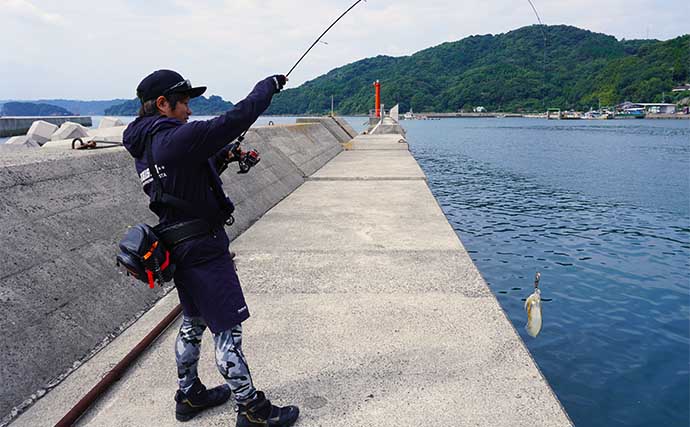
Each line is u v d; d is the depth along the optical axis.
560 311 6.66
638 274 8.41
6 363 2.75
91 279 3.73
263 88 2.22
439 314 3.83
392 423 2.50
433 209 7.82
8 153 4.91
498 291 7.52
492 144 50.94
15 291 3.09
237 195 7.24
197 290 2.24
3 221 3.38
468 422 2.51
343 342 3.39
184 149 2.09
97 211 4.36
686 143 49.78
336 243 5.85
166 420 2.57
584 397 4.48
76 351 3.19
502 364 3.09
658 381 4.75
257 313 3.89
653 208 15.07
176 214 2.23
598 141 54.69
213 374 3.00
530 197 17.41
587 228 12.28
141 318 3.87
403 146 21.53
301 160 12.22
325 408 2.64
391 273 4.77
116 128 10.20
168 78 2.25
